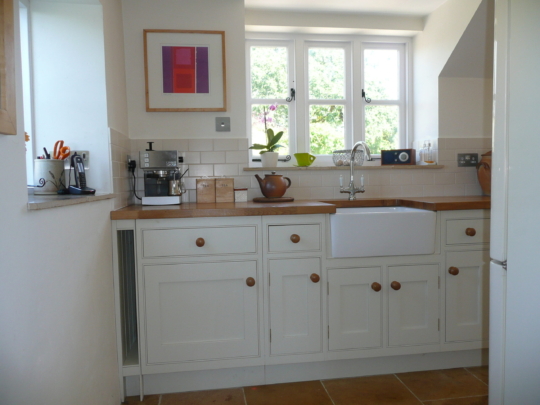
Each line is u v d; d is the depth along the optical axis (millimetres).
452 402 1918
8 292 974
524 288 1190
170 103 2537
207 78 2557
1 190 958
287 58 2990
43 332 1164
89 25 1969
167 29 2510
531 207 1185
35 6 1947
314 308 2047
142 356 1961
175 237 1951
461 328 2162
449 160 2875
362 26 2904
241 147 2629
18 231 1040
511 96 1146
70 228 1401
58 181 1816
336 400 1947
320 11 2840
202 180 2469
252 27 2848
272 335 2027
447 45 2715
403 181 2857
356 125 3053
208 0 2549
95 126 1991
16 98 1079
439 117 2844
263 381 2102
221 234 1977
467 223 2150
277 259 2014
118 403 1933
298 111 2984
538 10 1143
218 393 2029
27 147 1931
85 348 1520
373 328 2094
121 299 2008
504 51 1148
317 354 2061
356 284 2070
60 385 1274
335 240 2025
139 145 2531
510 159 1161
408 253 2086
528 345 1199
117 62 2262
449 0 2684
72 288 1410
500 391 1209
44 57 1957
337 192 2807
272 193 2453
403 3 2736
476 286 2178
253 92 2967
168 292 1968
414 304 2127
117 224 1922
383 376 2172
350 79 3051
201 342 1989
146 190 2322
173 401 1961
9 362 966
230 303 2002
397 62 3104
